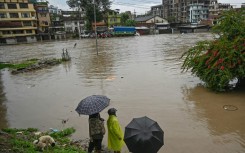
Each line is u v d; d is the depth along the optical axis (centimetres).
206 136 870
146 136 567
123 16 9600
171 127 950
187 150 782
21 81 1966
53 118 1113
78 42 6025
